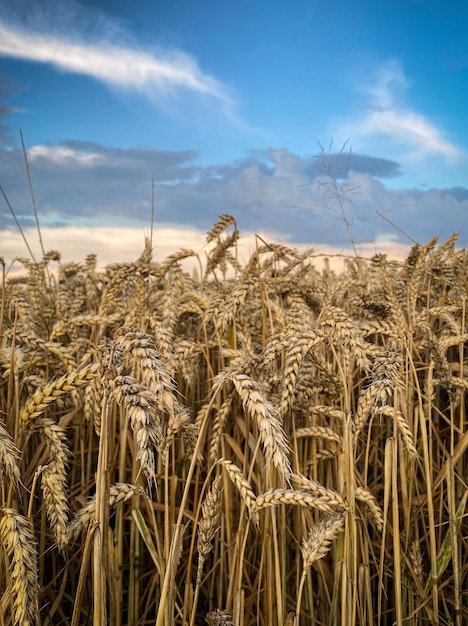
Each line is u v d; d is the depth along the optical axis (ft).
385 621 2.06
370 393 1.63
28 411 1.27
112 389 1.14
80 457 2.53
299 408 1.76
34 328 2.33
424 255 3.12
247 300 2.35
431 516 1.88
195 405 2.75
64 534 1.28
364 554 1.80
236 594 1.52
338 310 1.66
